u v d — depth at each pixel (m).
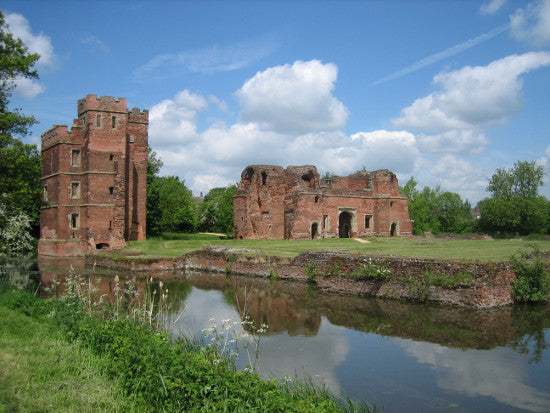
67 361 10.96
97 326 13.16
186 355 9.81
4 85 28.06
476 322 17.88
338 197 59.75
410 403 10.73
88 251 48.44
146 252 44.97
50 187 54.56
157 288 28.11
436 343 15.41
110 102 51.62
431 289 21.42
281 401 7.77
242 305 22.47
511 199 79.31
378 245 43.72
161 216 68.25
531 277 21.17
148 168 72.81
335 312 20.58
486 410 10.36
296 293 25.81
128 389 9.65
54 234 53.66
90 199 50.03
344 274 25.81
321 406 8.03
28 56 28.41
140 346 10.66
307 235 55.94
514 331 16.66
